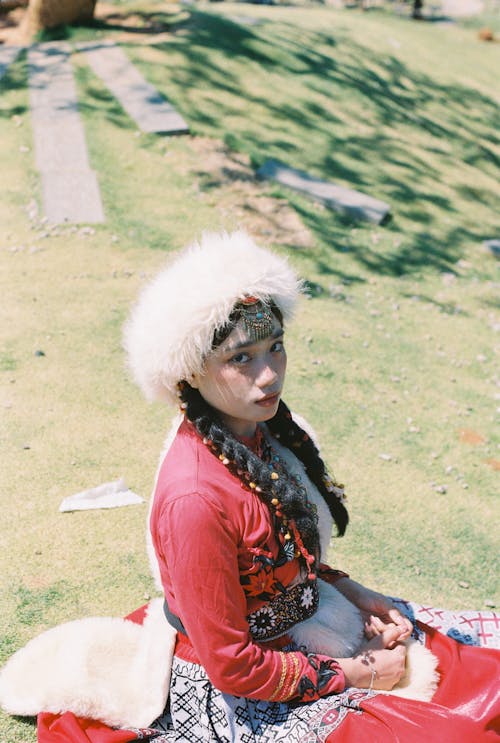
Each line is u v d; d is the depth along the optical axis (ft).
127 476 13.03
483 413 16.93
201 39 36.60
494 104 43.86
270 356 6.64
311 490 7.55
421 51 48.14
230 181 26.63
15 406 14.79
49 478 12.78
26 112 28.96
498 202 31.30
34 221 22.90
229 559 6.40
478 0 119.55
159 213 24.16
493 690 7.19
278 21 43.09
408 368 18.43
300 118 32.24
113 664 7.76
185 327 6.30
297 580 7.04
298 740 6.57
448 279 24.04
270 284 6.48
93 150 26.86
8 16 41.60
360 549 11.87
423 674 7.34
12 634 9.46
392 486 13.76
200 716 6.98
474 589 11.28
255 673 6.51
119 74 32.24
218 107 31.07
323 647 7.17
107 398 15.39
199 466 6.60
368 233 25.79
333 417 15.79
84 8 37.83
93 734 7.12
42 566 10.74
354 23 48.24
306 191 26.81
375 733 6.48
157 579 7.48
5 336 17.31
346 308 21.07
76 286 19.88
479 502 13.66
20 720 8.04
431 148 34.12
